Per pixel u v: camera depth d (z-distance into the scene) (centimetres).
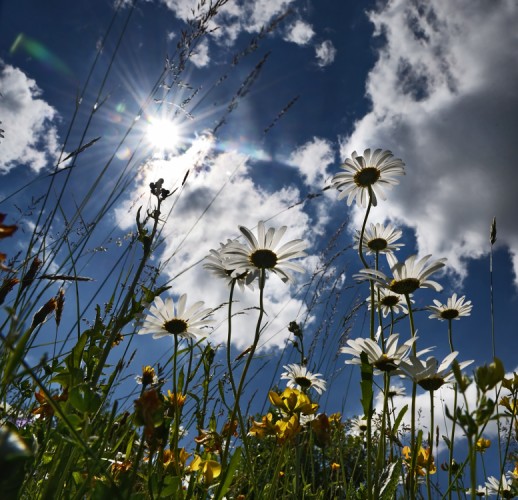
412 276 32
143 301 26
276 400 27
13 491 11
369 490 27
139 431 24
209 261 35
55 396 19
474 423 14
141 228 26
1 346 21
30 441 14
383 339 31
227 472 22
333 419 44
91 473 18
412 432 27
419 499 31
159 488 18
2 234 13
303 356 47
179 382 25
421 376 27
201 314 31
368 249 47
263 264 32
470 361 27
